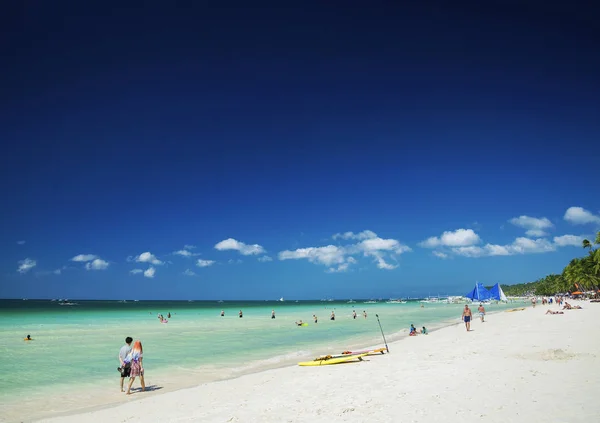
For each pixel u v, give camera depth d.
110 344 33.25
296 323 57.94
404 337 35.69
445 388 12.22
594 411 8.83
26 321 67.56
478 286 128.88
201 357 25.69
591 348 18.64
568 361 15.48
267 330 47.53
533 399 10.16
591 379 11.95
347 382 14.62
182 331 46.19
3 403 14.70
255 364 22.70
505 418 8.82
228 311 123.25
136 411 12.62
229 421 10.35
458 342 26.70
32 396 15.80
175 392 15.48
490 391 11.38
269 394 13.59
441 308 134.12
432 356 20.02
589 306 69.31
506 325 39.25
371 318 73.00
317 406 11.23
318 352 27.11
